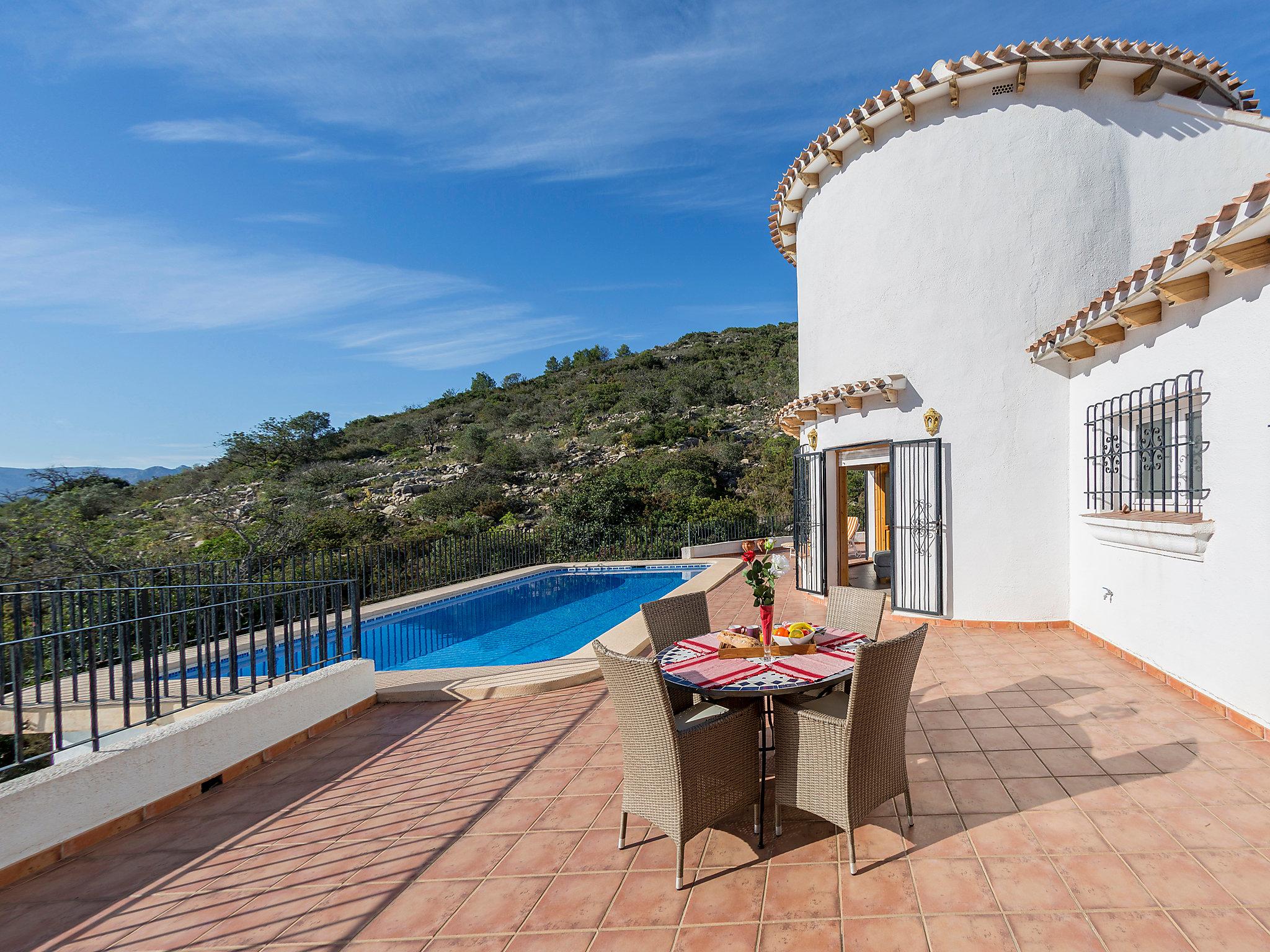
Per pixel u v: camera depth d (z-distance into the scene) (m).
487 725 5.09
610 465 34.81
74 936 2.61
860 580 12.12
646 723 2.78
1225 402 4.29
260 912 2.72
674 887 2.71
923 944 2.25
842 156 8.70
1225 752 3.77
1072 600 7.04
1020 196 7.16
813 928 2.38
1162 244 6.93
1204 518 4.56
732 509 23.22
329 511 25.88
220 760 4.18
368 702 5.73
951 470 7.52
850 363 8.64
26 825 3.13
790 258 12.16
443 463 39.59
